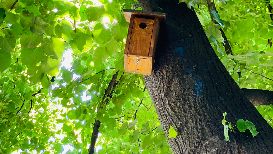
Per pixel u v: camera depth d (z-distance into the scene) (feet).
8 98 12.82
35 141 14.82
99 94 12.67
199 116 6.99
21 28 7.40
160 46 7.82
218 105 7.06
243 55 10.61
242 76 12.59
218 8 12.37
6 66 7.23
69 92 12.16
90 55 11.92
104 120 11.97
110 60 13.37
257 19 12.69
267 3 13.38
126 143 16.92
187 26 7.93
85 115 12.80
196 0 7.90
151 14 7.79
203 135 6.86
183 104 7.16
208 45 7.96
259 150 6.59
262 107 14.32
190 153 6.85
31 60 7.68
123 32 8.38
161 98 7.47
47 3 7.89
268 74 14.21
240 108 7.14
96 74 12.34
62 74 10.75
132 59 7.77
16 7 7.51
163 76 7.55
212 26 8.86
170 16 8.04
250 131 6.57
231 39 12.85
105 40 8.37
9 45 7.30
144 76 8.19
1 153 14.32
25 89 13.34
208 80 7.29
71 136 15.44
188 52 7.56
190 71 7.36
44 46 7.67
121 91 12.19
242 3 13.03
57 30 7.78
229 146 6.65
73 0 9.04
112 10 8.34
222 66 7.75
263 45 14.48
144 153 13.80
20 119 14.02
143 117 16.22
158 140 11.93
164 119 7.42
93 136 12.84
